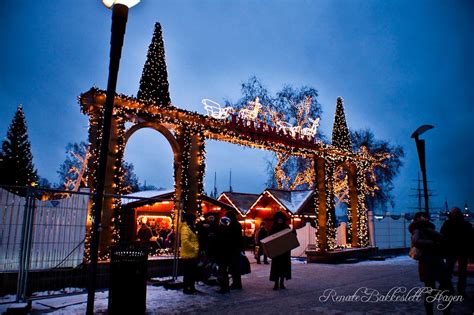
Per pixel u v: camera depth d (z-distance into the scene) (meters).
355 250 18.75
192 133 13.67
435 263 6.60
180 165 13.33
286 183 30.69
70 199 9.45
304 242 20.25
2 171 32.09
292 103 29.14
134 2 6.02
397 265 16.20
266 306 7.55
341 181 29.34
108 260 10.45
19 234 8.65
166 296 8.58
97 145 11.04
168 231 20.14
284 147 16.97
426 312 6.66
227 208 22.59
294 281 11.06
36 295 8.18
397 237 22.59
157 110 12.59
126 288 6.67
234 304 7.73
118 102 11.61
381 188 34.12
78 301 7.79
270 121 28.56
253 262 18.14
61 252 9.08
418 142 12.39
